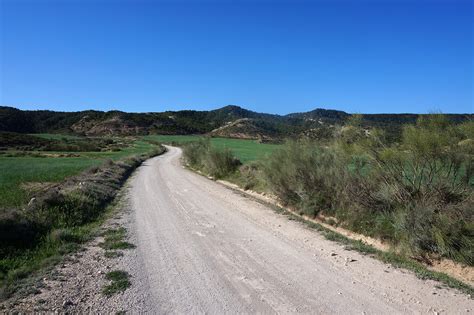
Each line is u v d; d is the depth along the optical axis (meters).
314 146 14.68
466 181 9.07
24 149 83.75
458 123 9.45
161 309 5.75
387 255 8.71
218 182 26.97
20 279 6.92
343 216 11.80
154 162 50.47
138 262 8.18
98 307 5.79
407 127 9.76
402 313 5.63
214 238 10.46
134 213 14.30
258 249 9.30
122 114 193.25
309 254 8.86
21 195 15.62
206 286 6.74
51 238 9.55
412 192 9.94
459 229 8.21
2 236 8.74
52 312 5.55
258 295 6.32
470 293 6.46
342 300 6.11
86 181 20.16
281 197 15.83
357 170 11.73
